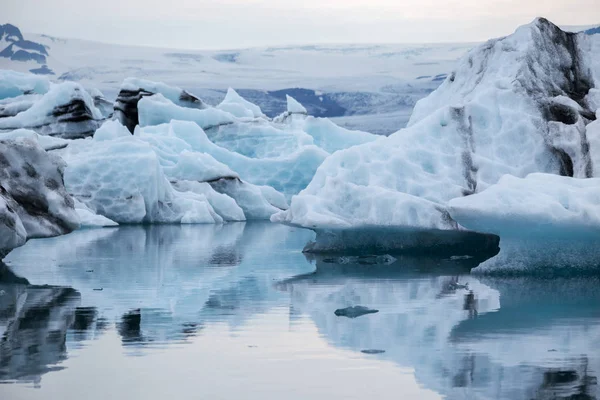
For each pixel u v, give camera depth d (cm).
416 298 1230
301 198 1878
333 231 1966
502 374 762
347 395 704
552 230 1412
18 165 1880
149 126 4591
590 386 718
